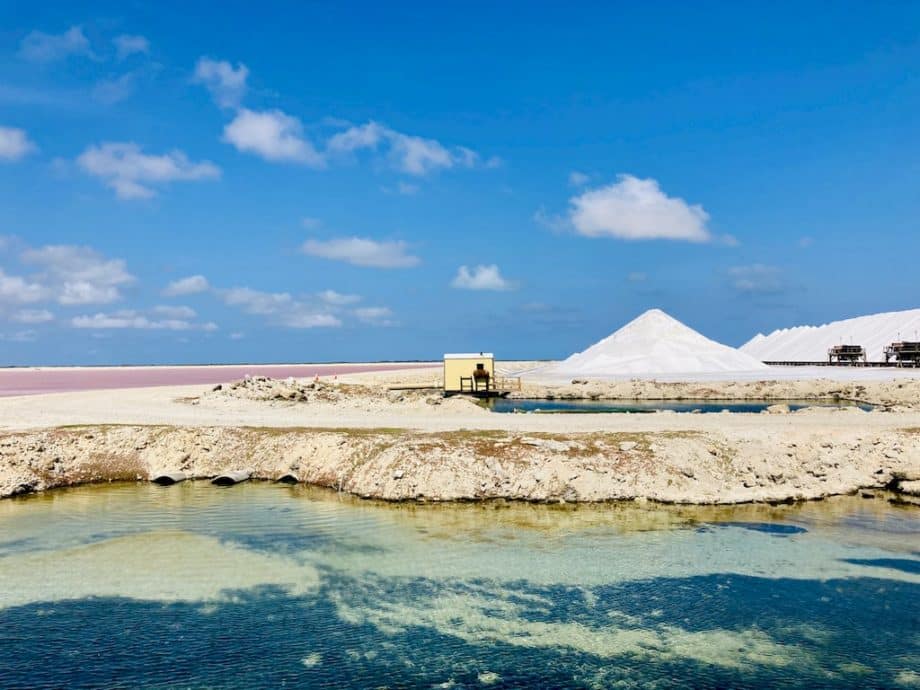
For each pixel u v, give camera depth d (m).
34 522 28.36
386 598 20.61
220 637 18.23
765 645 17.77
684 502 30.59
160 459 36.97
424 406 51.28
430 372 133.88
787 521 28.28
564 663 16.88
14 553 24.52
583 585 21.53
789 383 82.12
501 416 45.72
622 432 36.56
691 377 96.75
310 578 22.16
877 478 33.84
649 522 28.08
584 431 37.19
